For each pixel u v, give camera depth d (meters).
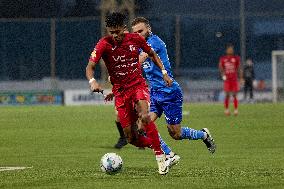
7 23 108.69
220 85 111.12
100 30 108.69
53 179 23.52
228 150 35.78
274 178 23.05
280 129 50.31
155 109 29.02
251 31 116.94
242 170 25.80
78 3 124.75
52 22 107.25
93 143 41.16
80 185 22.00
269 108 83.00
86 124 58.09
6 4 123.81
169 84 25.28
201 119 62.00
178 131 28.97
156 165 28.67
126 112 24.48
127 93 24.23
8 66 109.06
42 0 124.56
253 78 107.19
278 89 109.00
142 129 24.42
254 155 33.03
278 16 115.81
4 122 61.25
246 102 108.31
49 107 94.44
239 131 48.78
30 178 23.86
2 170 27.00
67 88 108.56
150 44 27.83
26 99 105.19
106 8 108.06
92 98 104.69
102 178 23.61
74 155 34.25
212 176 23.73
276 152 34.53
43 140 43.34
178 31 109.38
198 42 112.81
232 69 68.38
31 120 63.88
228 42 114.12
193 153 34.31
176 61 109.88
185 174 24.50
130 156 33.12
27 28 108.94
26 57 109.19
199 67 112.56
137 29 27.73
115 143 41.03
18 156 33.94
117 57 23.80
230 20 114.00
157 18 114.12
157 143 24.28
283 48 116.94
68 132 49.75
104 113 75.19
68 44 108.88
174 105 28.45
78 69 109.06
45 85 108.31
